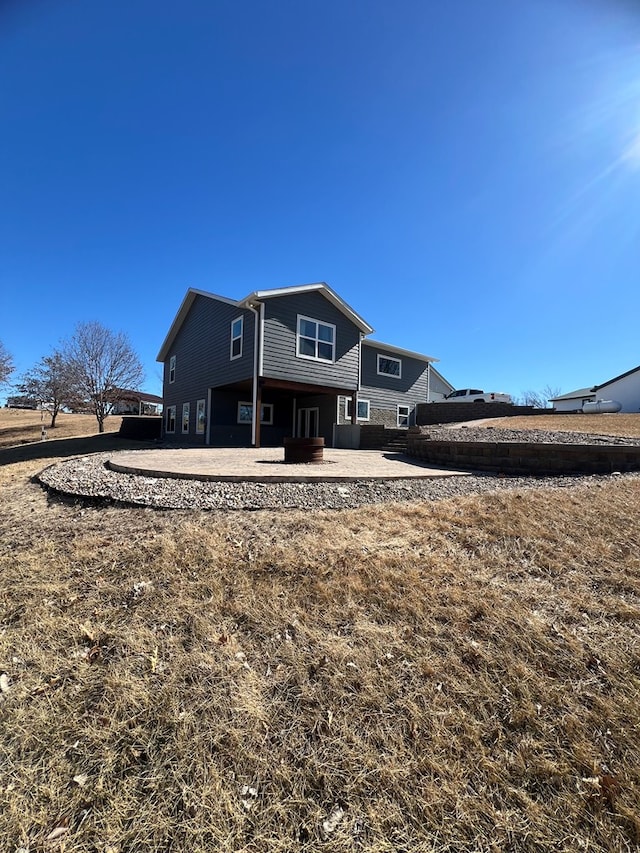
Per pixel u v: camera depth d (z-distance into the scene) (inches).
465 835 54.6
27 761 65.2
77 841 54.7
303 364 514.9
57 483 220.2
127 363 960.9
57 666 83.2
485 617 94.8
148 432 773.9
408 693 75.6
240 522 147.8
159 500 174.9
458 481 224.5
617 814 56.5
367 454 399.5
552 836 54.4
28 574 117.6
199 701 74.1
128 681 78.5
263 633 91.1
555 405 1341.0
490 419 584.4
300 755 65.1
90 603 103.0
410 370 771.4
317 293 531.2
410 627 92.4
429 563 118.1
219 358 561.9
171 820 56.8
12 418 1251.8
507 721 70.4
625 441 302.5
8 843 54.3
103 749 66.6
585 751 64.9
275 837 54.8
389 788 60.3
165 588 107.6
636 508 156.9
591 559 120.7
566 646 85.8
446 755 64.9
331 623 94.3
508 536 135.9
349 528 142.6
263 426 652.7
